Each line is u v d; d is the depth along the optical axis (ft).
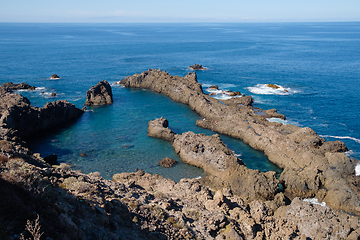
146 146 214.28
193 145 192.75
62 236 55.31
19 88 358.84
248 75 460.55
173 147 211.41
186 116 284.00
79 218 65.72
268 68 520.01
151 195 114.52
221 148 192.34
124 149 208.54
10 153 97.91
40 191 62.90
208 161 178.91
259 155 203.10
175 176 174.60
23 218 53.88
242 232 95.86
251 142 215.51
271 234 98.89
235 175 158.61
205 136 206.69
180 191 135.33
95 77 444.55
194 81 354.13
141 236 74.54
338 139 226.79
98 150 205.77
